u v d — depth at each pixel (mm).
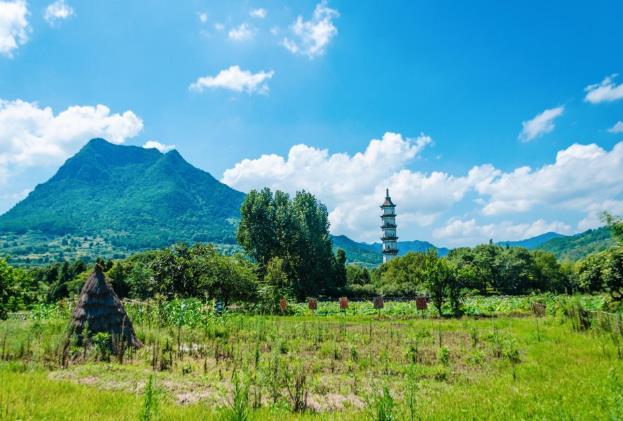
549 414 7863
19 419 7734
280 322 27031
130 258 66875
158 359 14555
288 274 61094
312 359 15398
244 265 43781
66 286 64688
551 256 88375
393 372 13430
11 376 10938
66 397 9414
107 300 16547
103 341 14953
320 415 8867
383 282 87125
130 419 7949
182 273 40781
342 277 78125
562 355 13625
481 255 82812
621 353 13344
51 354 14516
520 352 15336
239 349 16516
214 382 11297
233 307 42719
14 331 17703
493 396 9680
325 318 32812
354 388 11344
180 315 23422
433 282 33781
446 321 28562
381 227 124438
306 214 68312
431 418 8109
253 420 8086
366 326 25719
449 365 14438
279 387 10656
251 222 64938
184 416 8133
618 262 25266
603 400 8078
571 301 20547
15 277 28969
